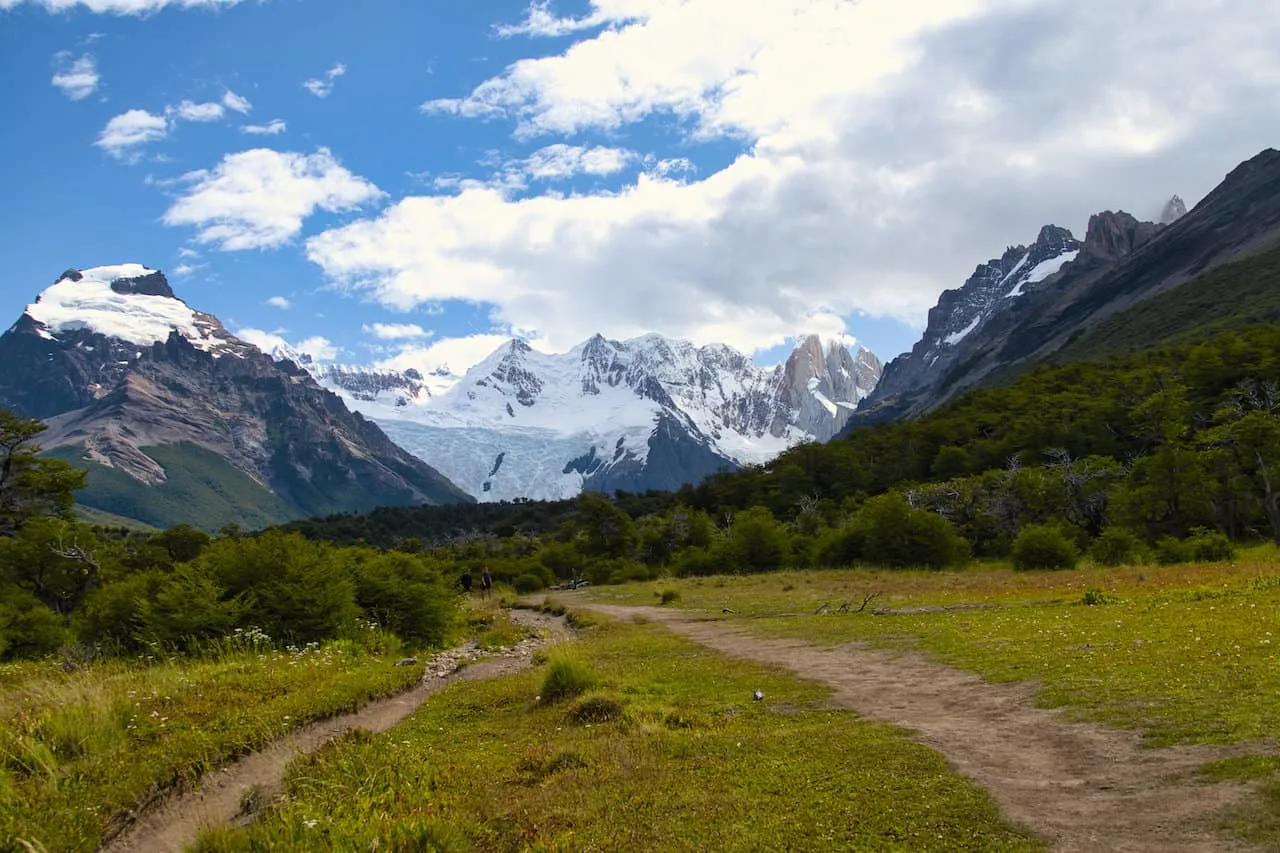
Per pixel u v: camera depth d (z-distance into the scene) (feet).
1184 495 205.57
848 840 26.50
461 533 586.86
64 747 43.83
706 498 501.56
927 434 423.64
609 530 351.46
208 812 36.76
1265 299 557.33
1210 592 77.20
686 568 274.36
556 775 36.99
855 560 223.92
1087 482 239.71
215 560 91.97
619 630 102.47
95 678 61.57
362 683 61.93
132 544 317.83
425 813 32.58
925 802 28.68
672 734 41.78
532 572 311.47
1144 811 25.70
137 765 40.65
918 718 40.40
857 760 34.14
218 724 48.47
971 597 104.17
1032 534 171.73
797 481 428.15
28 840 31.07
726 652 71.05
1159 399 291.58
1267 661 41.86
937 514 228.22
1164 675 41.86
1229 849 22.47
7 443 171.53
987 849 24.61
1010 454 348.38
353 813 33.14
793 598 132.26
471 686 65.67
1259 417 196.65
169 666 70.38
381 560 107.96
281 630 86.63
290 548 94.32
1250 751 29.25
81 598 168.04
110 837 34.42
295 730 50.16
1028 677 46.03
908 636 69.21
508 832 31.01
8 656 120.88
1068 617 69.82
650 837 28.71
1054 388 447.01
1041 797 27.96
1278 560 127.44
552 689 56.03
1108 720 35.55
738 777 33.86
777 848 26.61
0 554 160.45
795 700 48.16
